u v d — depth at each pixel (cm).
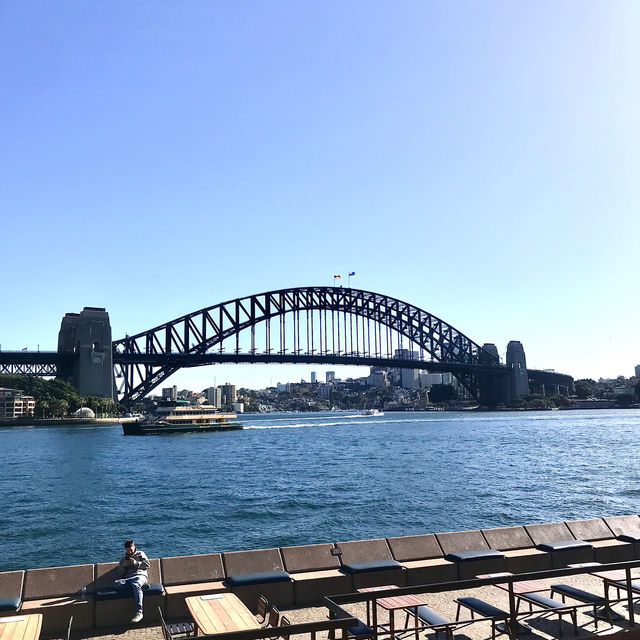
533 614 1206
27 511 4641
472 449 10044
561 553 1537
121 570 1332
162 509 4659
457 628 1140
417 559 1499
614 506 4278
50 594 1273
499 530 1622
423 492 5141
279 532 3631
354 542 1501
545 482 5656
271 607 1134
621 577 1299
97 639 1183
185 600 1191
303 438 14412
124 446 12569
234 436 15625
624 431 14688
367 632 1038
